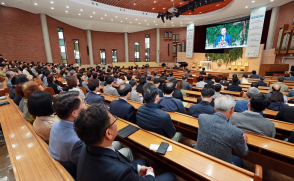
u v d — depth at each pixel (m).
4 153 2.26
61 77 7.16
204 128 1.31
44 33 11.71
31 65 8.53
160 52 18.89
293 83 5.74
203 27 17.78
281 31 10.34
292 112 2.00
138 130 1.69
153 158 1.74
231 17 13.67
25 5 9.70
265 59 11.78
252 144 1.47
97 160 0.69
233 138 1.17
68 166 1.08
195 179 1.39
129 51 18.59
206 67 15.92
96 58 17.02
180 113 2.21
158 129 1.58
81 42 15.44
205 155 1.24
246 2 10.01
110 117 0.75
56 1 9.16
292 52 9.68
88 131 0.68
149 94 1.63
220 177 1.04
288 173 1.51
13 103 2.59
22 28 10.52
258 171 0.92
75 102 1.07
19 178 0.95
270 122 1.60
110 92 3.64
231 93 4.10
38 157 1.14
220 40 15.35
